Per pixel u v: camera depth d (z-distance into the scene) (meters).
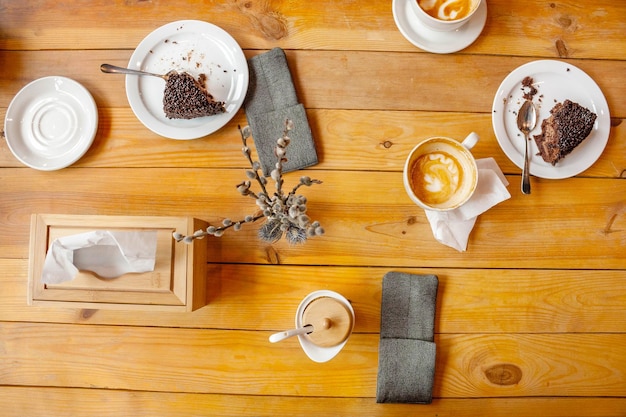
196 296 1.10
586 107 1.16
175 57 1.17
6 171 1.18
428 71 1.18
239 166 1.18
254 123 1.16
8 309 1.17
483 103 1.18
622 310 1.17
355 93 1.18
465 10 1.15
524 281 1.17
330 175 1.17
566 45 1.19
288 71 1.17
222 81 1.17
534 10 1.19
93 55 1.19
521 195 1.17
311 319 1.10
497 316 1.17
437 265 1.17
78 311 1.17
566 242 1.17
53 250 1.06
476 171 1.10
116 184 1.18
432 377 1.14
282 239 1.17
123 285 1.08
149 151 1.18
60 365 1.17
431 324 1.15
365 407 1.17
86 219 1.08
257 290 1.17
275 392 1.17
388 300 1.15
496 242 1.17
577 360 1.17
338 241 1.17
